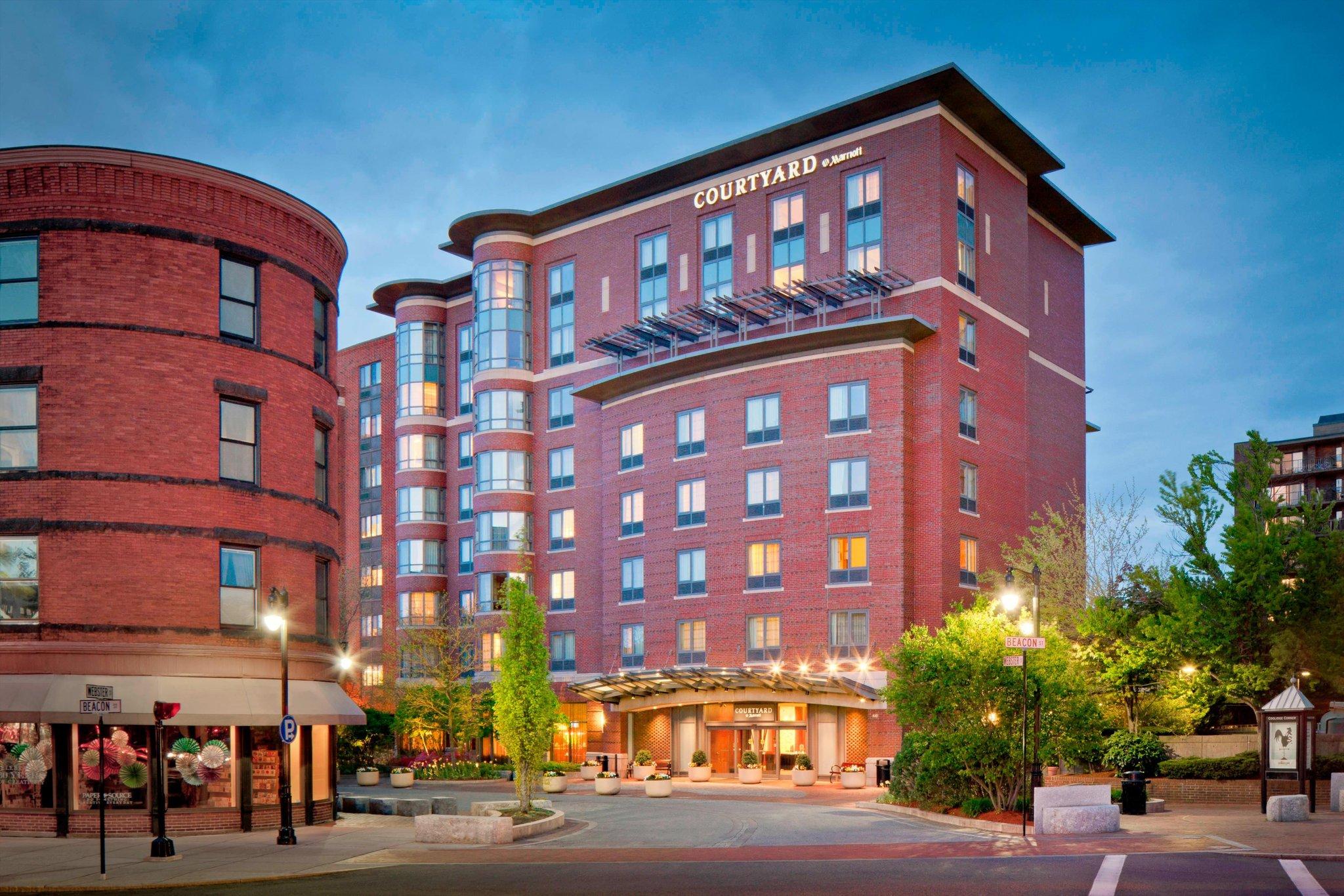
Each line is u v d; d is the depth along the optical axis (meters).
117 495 29.33
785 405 55.00
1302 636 36.97
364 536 88.00
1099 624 40.62
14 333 29.45
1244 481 39.69
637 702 57.91
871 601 51.41
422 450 80.69
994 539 55.62
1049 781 36.78
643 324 62.50
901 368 52.19
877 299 54.69
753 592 54.75
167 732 29.14
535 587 68.69
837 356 53.75
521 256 70.62
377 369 88.94
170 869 22.42
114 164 30.19
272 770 30.81
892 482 51.66
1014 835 26.64
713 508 56.78
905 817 33.16
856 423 52.97
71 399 29.39
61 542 28.88
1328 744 36.38
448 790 47.06
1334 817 28.31
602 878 20.67
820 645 52.41
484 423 70.31
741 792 46.19
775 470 54.97
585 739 64.88
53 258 29.78
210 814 29.19
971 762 31.00
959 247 55.25
